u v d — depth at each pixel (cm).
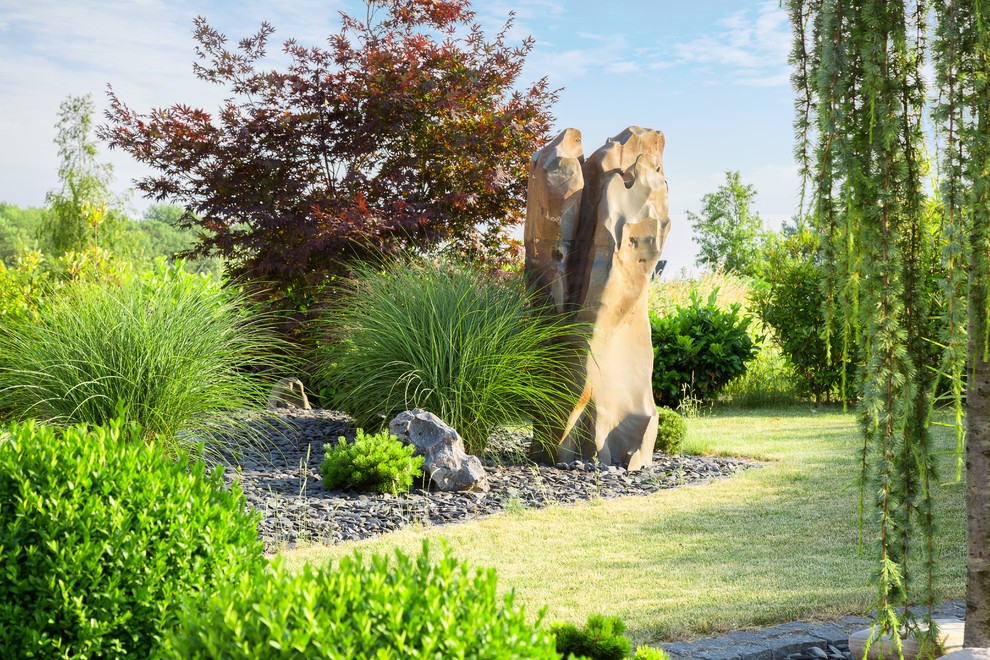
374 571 160
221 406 666
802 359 1227
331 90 1070
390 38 1141
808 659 306
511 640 146
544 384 717
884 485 232
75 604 219
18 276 895
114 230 2731
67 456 242
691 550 461
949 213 220
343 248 1045
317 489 603
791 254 1274
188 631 148
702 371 1176
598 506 575
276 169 1059
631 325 740
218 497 256
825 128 219
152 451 260
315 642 135
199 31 1073
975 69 212
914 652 289
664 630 329
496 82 1115
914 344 244
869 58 214
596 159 721
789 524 515
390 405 700
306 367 996
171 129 1038
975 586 254
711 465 722
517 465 712
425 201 1067
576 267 727
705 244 3114
